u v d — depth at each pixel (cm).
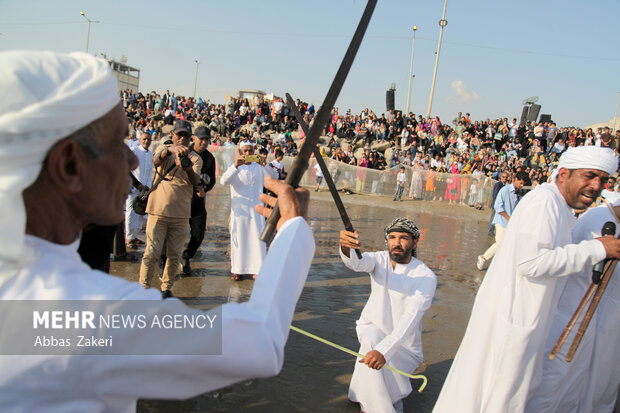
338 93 119
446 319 495
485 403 242
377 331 314
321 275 634
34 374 80
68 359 81
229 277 582
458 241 1027
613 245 224
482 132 2597
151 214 456
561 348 264
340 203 285
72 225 93
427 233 1105
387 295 316
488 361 244
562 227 242
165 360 82
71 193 89
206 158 561
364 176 1914
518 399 238
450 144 2572
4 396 80
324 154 1950
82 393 82
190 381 87
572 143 2398
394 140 2675
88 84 83
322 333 432
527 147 2508
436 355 405
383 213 1426
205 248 725
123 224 574
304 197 123
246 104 2880
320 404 314
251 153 556
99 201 92
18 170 78
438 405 259
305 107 2858
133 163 103
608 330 282
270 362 92
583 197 251
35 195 87
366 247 843
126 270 565
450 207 1748
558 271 227
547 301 238
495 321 242
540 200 239
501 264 245
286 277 103
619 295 282
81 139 86
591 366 286
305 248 111
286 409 305
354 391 311
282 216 119
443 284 636
